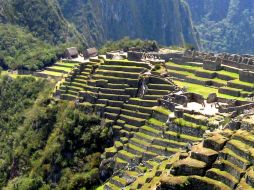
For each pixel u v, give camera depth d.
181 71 143.25
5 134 155.00
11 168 135.38
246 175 64.00
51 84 165.38
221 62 144.00
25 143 136.12
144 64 134.75
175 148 98.06
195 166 67.88
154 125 110.44
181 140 98.56
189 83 134.25
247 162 66.12
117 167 108.12
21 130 142.50
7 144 146.12
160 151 100.00
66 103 136.38
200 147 72.25
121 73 132.50
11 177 134.00
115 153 111.81
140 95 124.81
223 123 91.88
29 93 168.88
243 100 109.31
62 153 122.12
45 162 123.56
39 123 137.12
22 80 178.12
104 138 119.69
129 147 109.69
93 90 132.00
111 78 132.12
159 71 131.25
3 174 136.88
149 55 156.88
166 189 67.06
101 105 125.88
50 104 143.00
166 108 112.94
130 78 130.25
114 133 119.31
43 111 138.12
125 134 115.94
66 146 122.44
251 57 152.75
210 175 66.88
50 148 124.38
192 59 150.00
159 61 142.38
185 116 101.25
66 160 120.56
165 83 123.25
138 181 86.69
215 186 65.12
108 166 111.25
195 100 114.12
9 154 140.38
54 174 120.06
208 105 110.62
